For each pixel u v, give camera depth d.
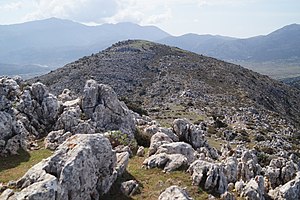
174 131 54.25
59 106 49.62
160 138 44.16
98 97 52.31
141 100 178.62
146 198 29.72
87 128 46.06
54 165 26.58
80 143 28.67
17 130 39.88
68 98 60.00
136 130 52.84
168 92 187.00
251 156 47.88
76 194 25.84
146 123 61.34
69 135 42.78
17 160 35.88
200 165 33.81
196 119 128.75
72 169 25.83
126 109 54.56
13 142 38.25
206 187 31.97
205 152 48.69
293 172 43.09
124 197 29.66
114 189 30.58
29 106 46.75
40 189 23.73
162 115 134.88
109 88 53.06
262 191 37.44
